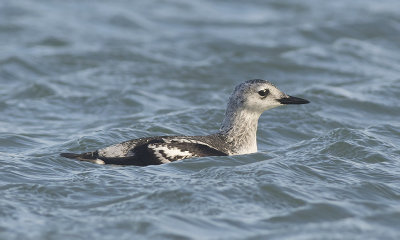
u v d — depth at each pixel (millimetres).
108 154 12852
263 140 16188
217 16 32938
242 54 25812
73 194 11289
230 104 14109
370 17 30438
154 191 11242
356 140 14781
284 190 11453
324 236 9828
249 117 14031
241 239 9711
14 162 12945
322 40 28438
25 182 11914
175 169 12539
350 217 10578
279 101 14141
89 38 28281
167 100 20438
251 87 13977
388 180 12469
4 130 16781
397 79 21969
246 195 11234
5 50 25719
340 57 25453
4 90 21391
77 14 31797
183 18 32375
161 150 12883
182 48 27188
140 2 34719
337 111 18859
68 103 19891
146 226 10000
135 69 23891
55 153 14477
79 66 24234
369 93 20250
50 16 31047
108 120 18234
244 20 32250
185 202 10898
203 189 11352
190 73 23672
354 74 23484
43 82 21500
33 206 10773
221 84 22812
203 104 20047
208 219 10320
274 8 34469
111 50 26062
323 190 11703
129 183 11742
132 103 19906
